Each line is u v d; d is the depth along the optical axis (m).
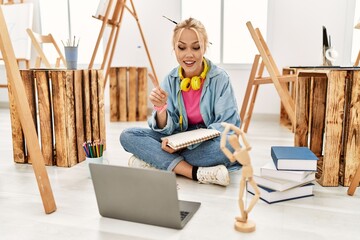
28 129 1.13
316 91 1.55
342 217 1.13
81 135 1.80
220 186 1.42
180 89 1.56
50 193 1.18
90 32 3.64
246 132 2.63
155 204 1.04
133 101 3.22
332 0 2.93
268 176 1.29
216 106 1.54
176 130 1.63
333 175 1.41
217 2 3.28
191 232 1.03
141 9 3.39
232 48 3.32
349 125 1.37
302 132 1.61
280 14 3.05
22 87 1.14
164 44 3.39
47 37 2.64
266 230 1.04
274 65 2.50
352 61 3.02
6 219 1.13
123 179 1.05
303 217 1.13
